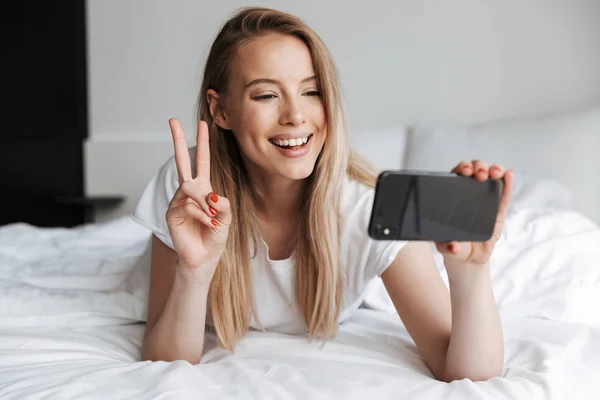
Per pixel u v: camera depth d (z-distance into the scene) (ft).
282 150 4.44
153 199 5.13
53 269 6.37
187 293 4.44
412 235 3.39
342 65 10.99
